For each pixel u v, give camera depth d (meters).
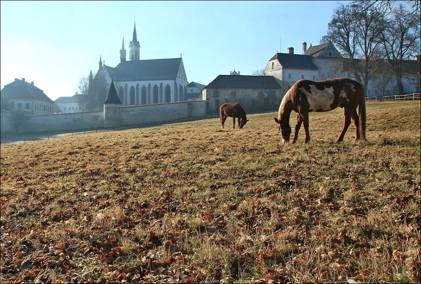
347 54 80.06
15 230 9.58
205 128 35.22
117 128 89.81
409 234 7.42
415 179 11.22
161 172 14.15
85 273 6.96
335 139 18.98
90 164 16.73
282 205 9.57
